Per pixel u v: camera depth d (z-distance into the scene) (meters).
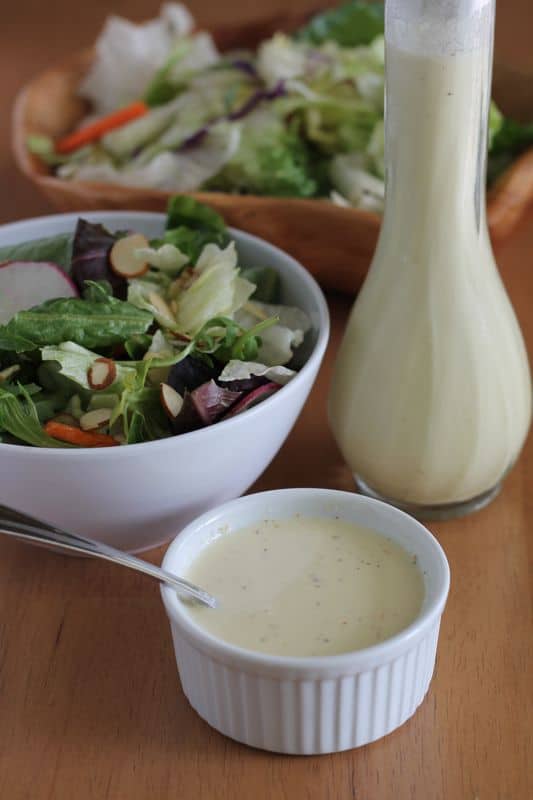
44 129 0.90
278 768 0.54
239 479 0.61
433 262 0.59
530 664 0.57
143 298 0.63
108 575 0.62
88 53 0.93
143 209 0.76
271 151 0.81
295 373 0.61
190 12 1.19
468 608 0.60
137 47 0.93
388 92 0.57
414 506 0.64
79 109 0.92
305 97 0.83
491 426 0.61
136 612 0.60
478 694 0.56
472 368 0.60
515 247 0.83
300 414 0.71
